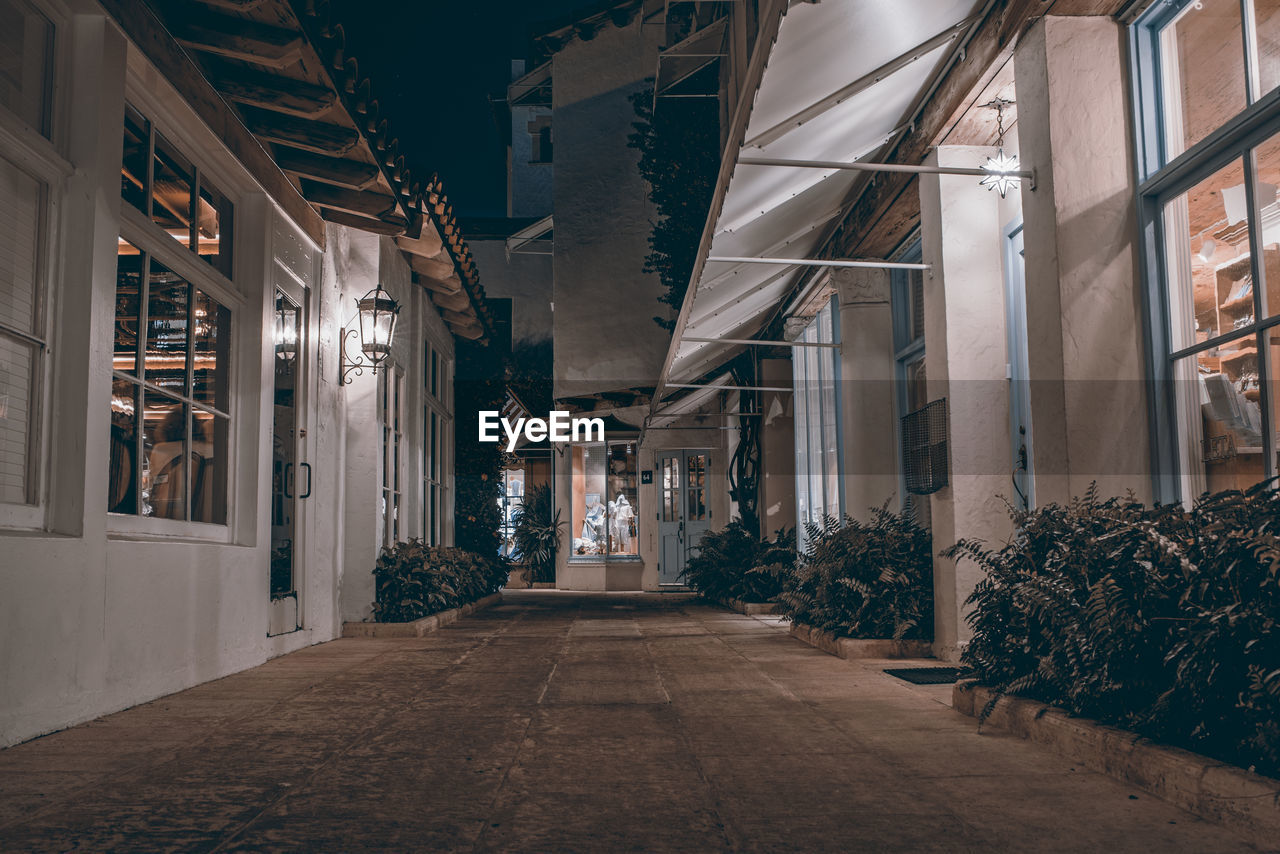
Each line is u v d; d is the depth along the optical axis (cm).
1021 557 474
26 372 433
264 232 698
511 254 2252
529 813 300
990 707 430
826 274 1088
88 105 462
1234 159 459
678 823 288
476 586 1334
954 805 307
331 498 873
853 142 701
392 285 1014
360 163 761
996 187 552
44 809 304
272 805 310
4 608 388
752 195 670
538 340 2228
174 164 589
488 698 532
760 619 1122
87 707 455
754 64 427
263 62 577
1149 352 515
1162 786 313
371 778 346
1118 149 528
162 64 532
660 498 1903
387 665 682
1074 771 353
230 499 673
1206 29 484
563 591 1916
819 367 1286
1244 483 453
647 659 714
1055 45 532
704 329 1134
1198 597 340
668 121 1443
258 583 685
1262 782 273
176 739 417
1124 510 430
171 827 284
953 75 633
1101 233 523
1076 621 388
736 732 430
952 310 687
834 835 275
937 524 703
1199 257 488
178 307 587
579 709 494
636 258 1977
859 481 966
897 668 650
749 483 1627
